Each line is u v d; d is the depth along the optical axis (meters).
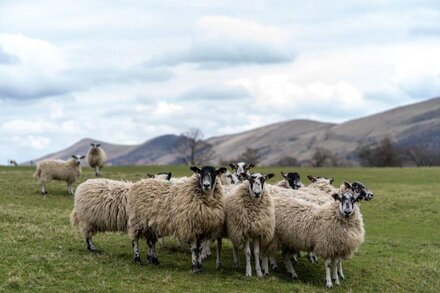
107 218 18.80
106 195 18.83
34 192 38.12
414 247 26.30
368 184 52.19
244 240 17.80
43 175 37.34
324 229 17.69
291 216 18.53
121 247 20.62
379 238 28.77
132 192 18.23
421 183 53.12
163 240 21.78
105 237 22.19
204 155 139.75
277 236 18.69
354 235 17.66
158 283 15.88
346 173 65.44
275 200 19.27
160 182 18.33
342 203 17.38
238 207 17.69
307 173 65.62
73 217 19.61
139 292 14.95
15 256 17.39
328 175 62.66
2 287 14.56
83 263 17.16
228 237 18.39
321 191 22.34
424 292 18.78
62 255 17.97
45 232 21.78
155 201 17.78
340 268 19.00
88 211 18.98
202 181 17.08
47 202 34.97
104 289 14.95
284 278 18.41
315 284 18.05
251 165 25.94
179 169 64.00
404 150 146.50
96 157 46.25
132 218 18.03
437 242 29.09
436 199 41.03
